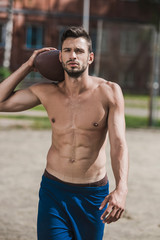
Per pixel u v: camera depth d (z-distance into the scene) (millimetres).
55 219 3025
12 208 6164
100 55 42219
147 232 5406
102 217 2686
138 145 12562
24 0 39594
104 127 3082
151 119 17594
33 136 13641
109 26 42344
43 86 3201
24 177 8125
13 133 14109
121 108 3027
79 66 2918
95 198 3080
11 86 3227
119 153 2865
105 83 3092
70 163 3061
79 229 3068
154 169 9289
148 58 43188
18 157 10062
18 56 37031
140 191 7379
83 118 3037
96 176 3094
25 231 5258
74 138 3059
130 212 6199
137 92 42625
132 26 42688
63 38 2932
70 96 3078
